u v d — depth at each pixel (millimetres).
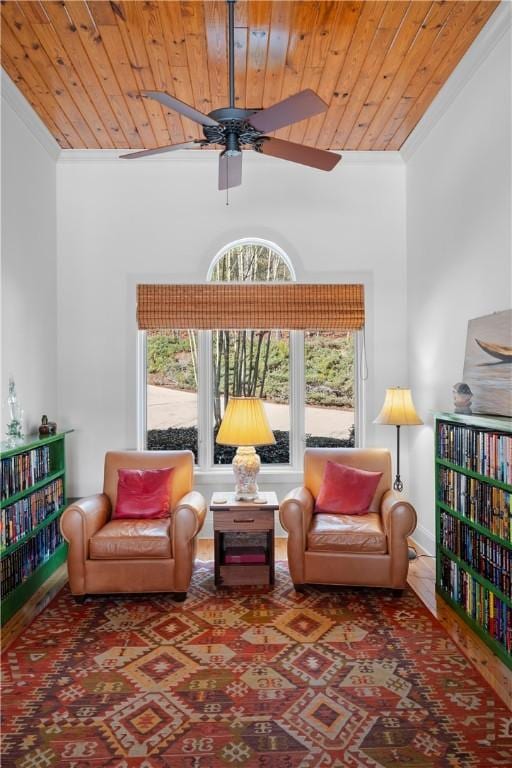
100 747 2096
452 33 3170
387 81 3680
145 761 2020
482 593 2918
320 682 2527
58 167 4844
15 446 3387
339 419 5082
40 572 3801
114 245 4867
